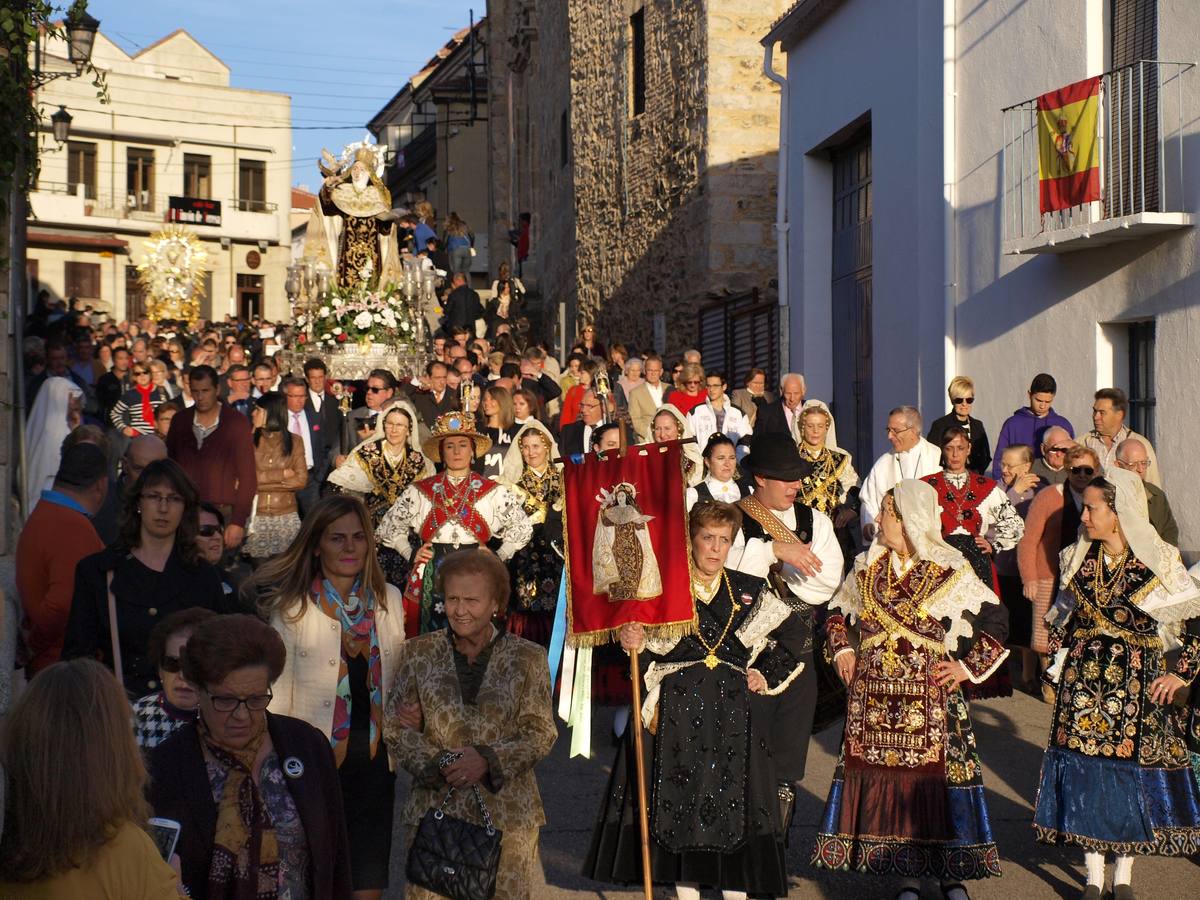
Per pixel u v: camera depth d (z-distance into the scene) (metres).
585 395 12.83
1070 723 6.00
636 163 24.95
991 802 7.48
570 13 29.11
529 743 4.50
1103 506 5.98
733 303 20.52
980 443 11.57
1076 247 11.31
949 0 13.56
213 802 3.67
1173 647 6.21
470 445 8.13
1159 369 10.55
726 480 8.40
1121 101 10.88
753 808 5.40
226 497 9.51
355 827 4.84
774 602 5.51
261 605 4.86
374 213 20.00
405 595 7.86
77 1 8.55
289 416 13.02
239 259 57.75
